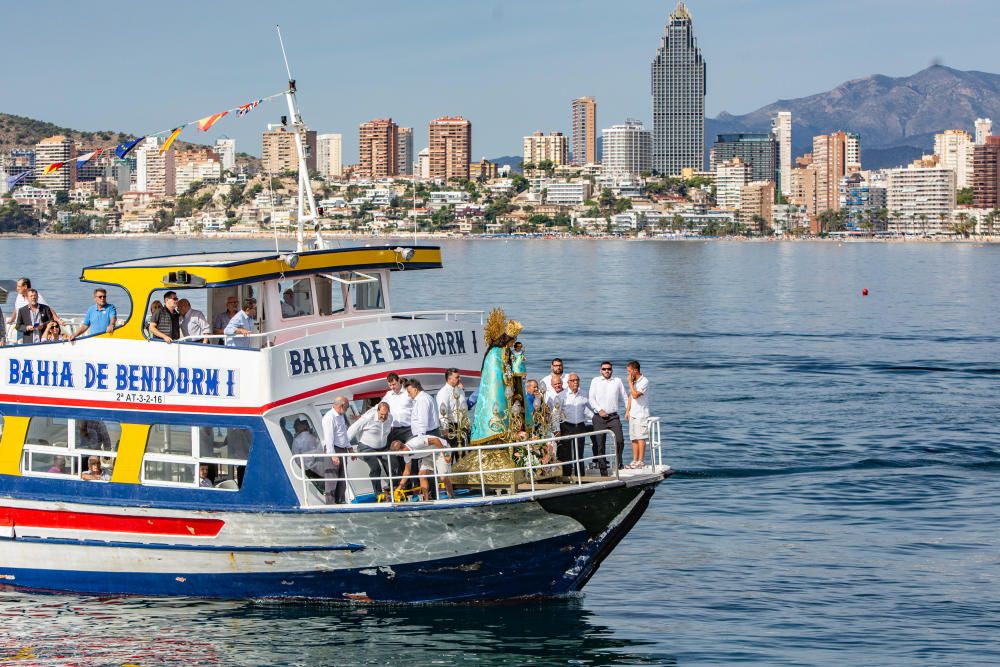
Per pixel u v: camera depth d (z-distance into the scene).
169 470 20.53
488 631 20.41
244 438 20.20
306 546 20.23
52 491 20.97
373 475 20.56
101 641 19.64
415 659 19.17
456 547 20.23
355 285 22.61
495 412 20.45
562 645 20.00
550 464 19.98
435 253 23.19
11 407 21.23
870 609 22.58
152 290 20.56
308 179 22.89
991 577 24.59
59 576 21.47
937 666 19.73
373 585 20.69
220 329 21.44
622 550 26.45
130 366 20.56
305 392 20.31
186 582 21.08
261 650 19.34
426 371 22.00
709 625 21.56
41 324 23.27
